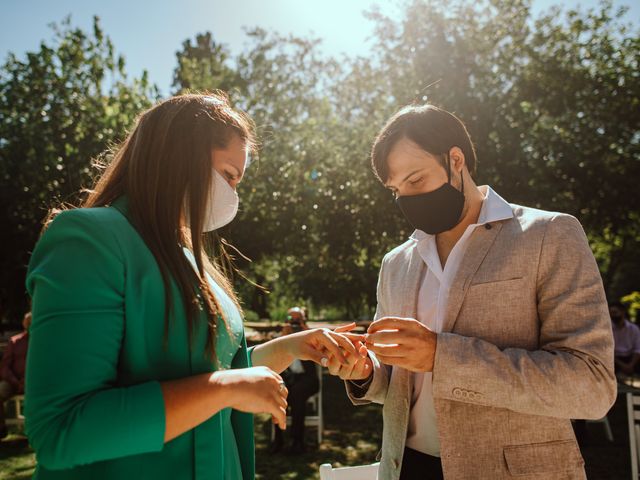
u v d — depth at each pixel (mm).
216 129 1243
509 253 1549
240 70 14914
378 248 13406
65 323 938
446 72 12023
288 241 13844
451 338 1442
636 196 12852
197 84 14789
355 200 12891
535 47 13477
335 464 6305
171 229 1161
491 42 12641
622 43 13305
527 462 1442
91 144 12680
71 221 1035
